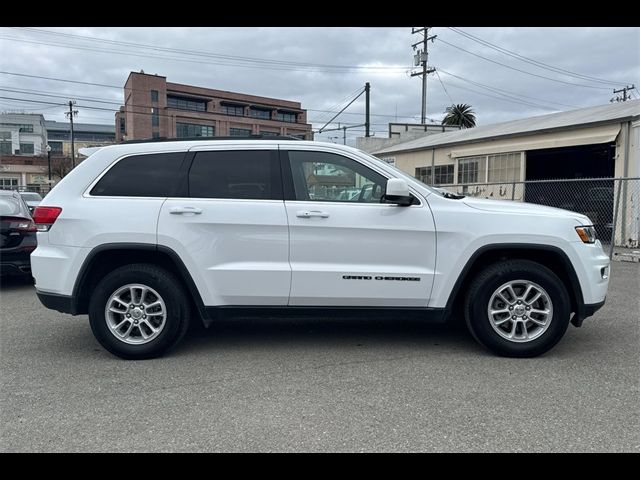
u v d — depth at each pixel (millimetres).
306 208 4484
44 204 4562
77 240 4445
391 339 5160
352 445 3064
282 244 4477
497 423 3318
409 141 25922
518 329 4586
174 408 3570
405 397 3721
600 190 13539
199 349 4871
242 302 4547
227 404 3629
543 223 4477
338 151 4641
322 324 5746
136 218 4449
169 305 4520
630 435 3156
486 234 4457
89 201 4520
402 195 4344
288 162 4625
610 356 4602
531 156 17641
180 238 4434
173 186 4570
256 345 4984
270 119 95938
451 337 5227
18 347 4973
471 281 4656
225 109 92375
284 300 4531
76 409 3566
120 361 4547
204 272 4473
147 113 83062
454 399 3680
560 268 4695
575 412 3467
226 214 4457
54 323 5871
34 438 3170
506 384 3951
